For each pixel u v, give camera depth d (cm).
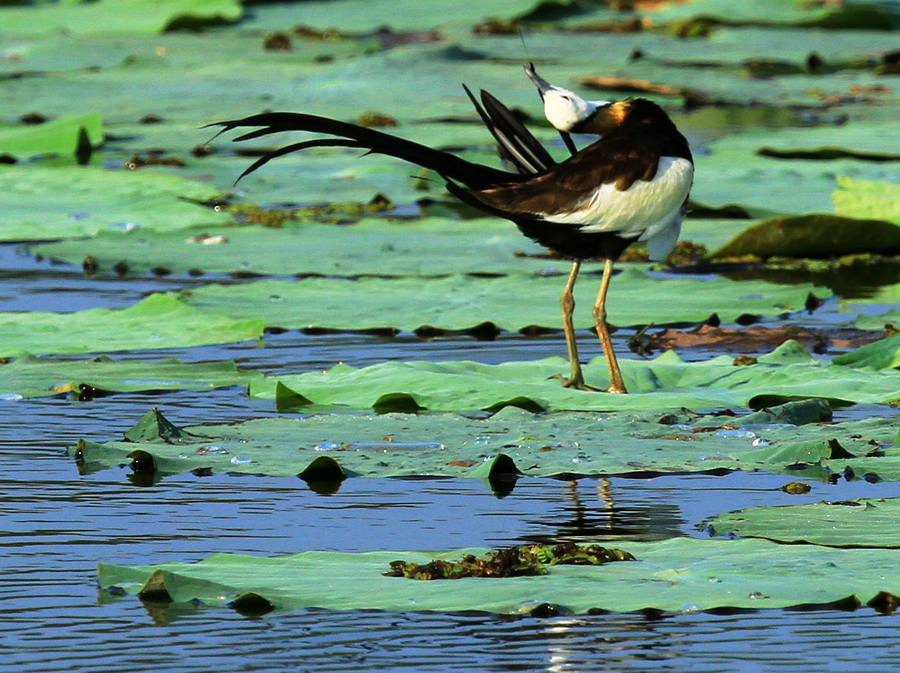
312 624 689
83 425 1043
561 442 955
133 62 3309
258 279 1611
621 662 644
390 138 1096
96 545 799
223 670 639
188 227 1781
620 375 1098
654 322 1345
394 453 935
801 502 858
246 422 1017
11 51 3516
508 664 643
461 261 1622
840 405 1088
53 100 2883
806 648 657
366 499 885
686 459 926
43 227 1781
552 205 1102
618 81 2966
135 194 1947
